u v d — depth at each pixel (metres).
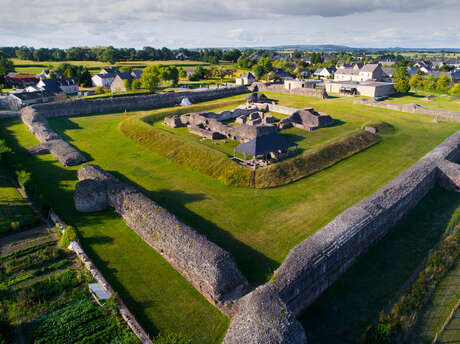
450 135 56.19
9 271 24.31
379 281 24.28
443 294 23.16
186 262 23.78
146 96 88.94
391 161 45.97
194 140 54.22
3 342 18.22
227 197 36.31
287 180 40.16
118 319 20.23
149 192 37.41
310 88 107.44
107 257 26.39
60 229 29.36
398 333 19.64
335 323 20.69
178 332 19.64
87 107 78.12
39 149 50.03
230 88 109.19
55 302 21.64
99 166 43.78
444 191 38.97
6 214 32.03
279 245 27.44
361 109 77.19
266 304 18.45
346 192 36.81
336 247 23.80
